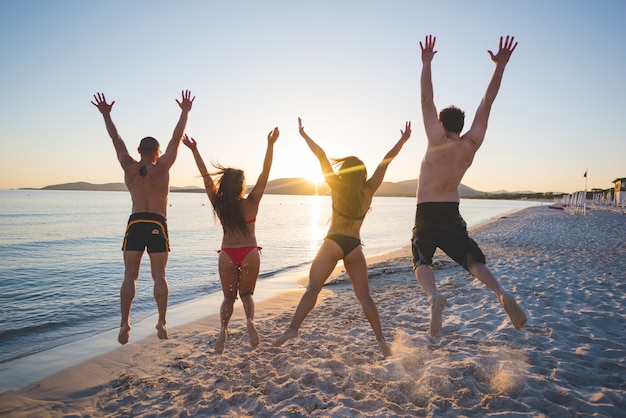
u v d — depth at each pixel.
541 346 4.78
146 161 4.32
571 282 8.39
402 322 6.21
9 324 7.58
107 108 4.45
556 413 3.18
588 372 4.00
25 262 15.72
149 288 10.69
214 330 6.64
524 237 19.59
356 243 3.80
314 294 3.68
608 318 5.86
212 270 13.84
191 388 4.20
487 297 7.43
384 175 3.84
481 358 4.32
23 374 5.04
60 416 3.92
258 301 8.87
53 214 55.28
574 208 44.28
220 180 4.17
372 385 3.86
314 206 113.50
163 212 4.30
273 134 4.13
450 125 3.54
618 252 13.35
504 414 3.15
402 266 12.47
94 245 21.72
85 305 9.01
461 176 3.53
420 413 3.30
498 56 3.68
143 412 3.79
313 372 4.22
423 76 3.56
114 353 5.68
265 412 3.48
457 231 3.44
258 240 24.95
